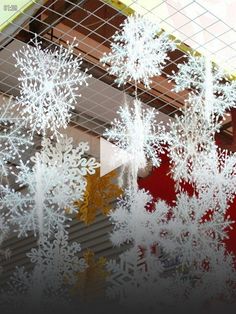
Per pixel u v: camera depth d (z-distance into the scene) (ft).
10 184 8.77
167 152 8.64
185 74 7.16
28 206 8.41
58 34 7.20
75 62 6.78
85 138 9.01
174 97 8.27
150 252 7.91
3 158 8.13
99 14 6.84
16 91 7.81
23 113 7.34
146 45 6.50
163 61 6.72
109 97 8.19
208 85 7.25
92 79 7.76
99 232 8.69
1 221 8.36
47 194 8.44
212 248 7.77
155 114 8.43
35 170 8.38
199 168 8.39
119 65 7.06
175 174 8.46
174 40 6.79
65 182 8.54
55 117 7.43
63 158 8.50
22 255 8.04
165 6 6.30
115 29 7.05
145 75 6.83
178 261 7.48
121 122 8.10
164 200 8.55
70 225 8.54
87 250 8.25
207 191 8.36
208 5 6.26
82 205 8.75
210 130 8.18
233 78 7.47
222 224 8.12
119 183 8.91
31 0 6.28
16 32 6.77
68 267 7.49
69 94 7.41
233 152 8.50
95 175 8.91
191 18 6.46
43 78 6.82
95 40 7.29
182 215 8.34
